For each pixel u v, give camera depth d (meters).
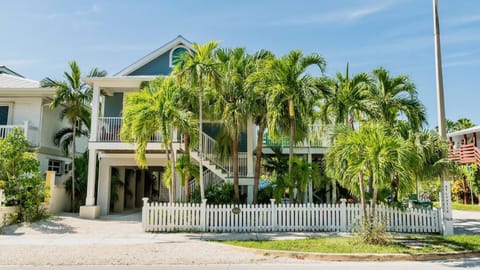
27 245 9.61
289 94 12.39
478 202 26.19
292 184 13.23
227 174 16.02
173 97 12.24
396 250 8.56
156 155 17.98
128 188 22.91
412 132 12.59
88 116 19.78
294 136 14.23
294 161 13.43
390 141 8.95
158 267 7.37
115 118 16.45
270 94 12.55
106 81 16.75
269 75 12.58
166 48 19.70
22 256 8.21
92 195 16.14
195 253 8.59
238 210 12.04
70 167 22.72
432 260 8.15
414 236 10.69
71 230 12.51
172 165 12.54
